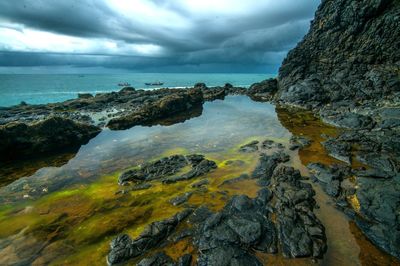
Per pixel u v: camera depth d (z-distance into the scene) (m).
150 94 57.97
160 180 17.25
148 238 11.13
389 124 26.06
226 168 18.89
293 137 25.95
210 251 10.41
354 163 19.22
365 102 35.75
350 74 42.00
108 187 16.45
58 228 12.34
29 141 22.50
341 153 20.70
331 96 41.59
